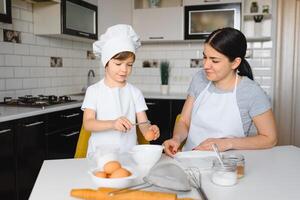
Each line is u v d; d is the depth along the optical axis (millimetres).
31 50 3008
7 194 2086
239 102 1519
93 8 3506
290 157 1279
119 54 1451
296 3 3820
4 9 2312
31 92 3035
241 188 939
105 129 1370
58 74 3439
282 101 3965
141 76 4332
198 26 3703
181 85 4180
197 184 939
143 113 1660
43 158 2441
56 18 2982
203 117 1579
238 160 1046
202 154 1225
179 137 1585
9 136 2082
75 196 820
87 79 4031
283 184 976
